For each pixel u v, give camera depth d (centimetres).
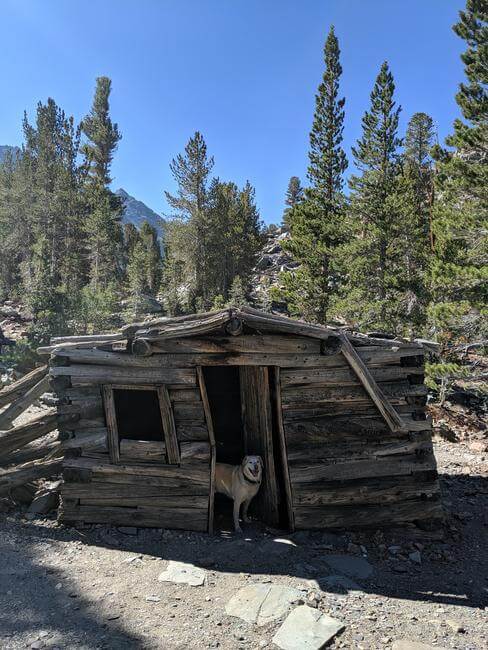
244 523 673
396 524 651
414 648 412
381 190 2514
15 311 3098
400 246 2400
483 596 515
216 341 637
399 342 682
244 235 5034
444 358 1800
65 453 635
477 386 1603
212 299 4391
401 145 2619
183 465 636
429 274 1902
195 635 414
